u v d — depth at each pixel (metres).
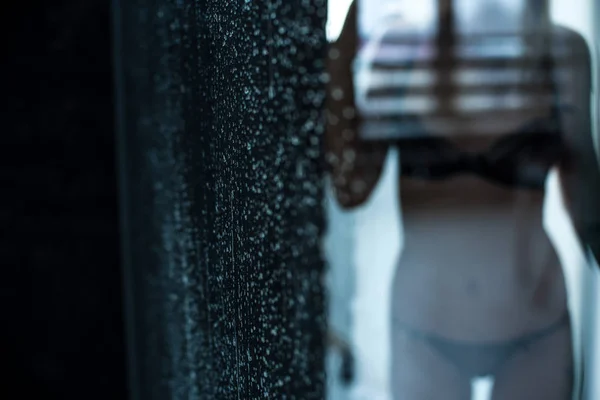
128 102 2.95
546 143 2.19
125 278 3.15
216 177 1.91
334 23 2.04
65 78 3.20
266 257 1.77
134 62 2.81
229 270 1.86
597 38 2.14
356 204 2.22
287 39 1.78
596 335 2.19
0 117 3.26
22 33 3.20
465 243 2.28
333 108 2.16
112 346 3.28
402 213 2.27
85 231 3.25
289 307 1.81
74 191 3.25
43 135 3.24
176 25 2.18
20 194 3.29
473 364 2.29
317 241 1.87
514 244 2.25
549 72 2.18
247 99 1.75
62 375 3.33
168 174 2.37
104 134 3.20
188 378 2.24
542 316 2.25
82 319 3.30
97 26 3.15
